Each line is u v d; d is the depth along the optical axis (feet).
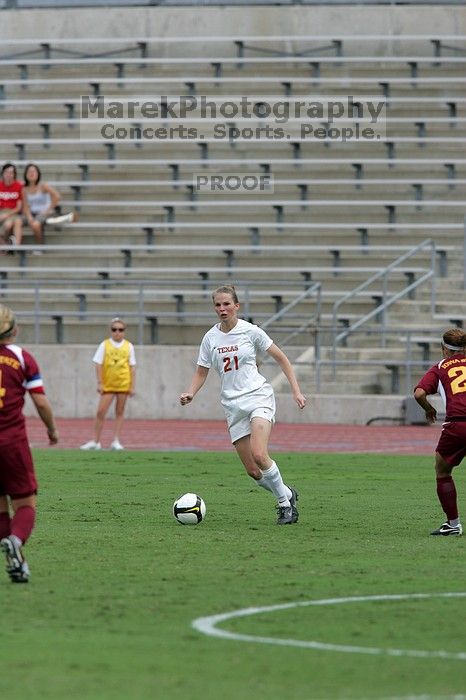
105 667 76.38
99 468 208.54
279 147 400.26
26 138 416.05
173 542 128.36
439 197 380.99
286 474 200.54
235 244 374.43
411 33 423.23
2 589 101.19
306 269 352.69
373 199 382.22
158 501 164.66
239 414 140.05
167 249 372.58
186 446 255.70
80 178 399.85
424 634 86.02
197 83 416.05
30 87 425.28
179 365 326.24
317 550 123.44
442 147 392.47
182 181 391.65
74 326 353.31
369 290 350.64
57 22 440.45
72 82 420.36
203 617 90.79
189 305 356.18
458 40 417.49
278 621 89.71
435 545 127.34
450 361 132.87
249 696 69.51
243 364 139.33
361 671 75.51
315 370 322.96
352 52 421.18
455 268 352.08
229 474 199.82
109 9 437.58
